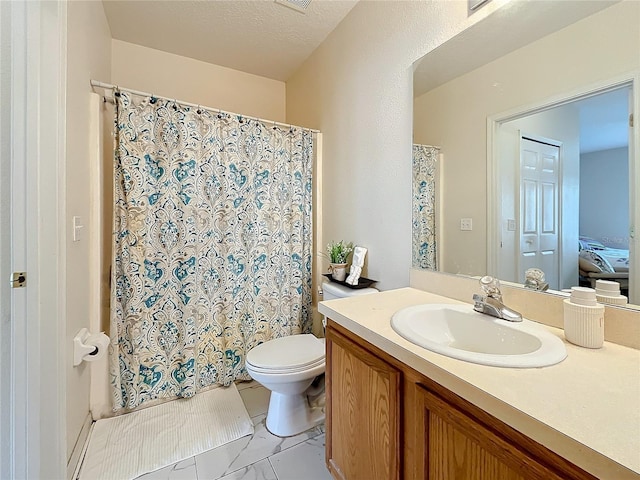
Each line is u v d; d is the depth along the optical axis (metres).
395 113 1.55
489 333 0.95
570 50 0.90
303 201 2.21
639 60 0.76
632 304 0.78
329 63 2.12
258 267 2.04
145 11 1.87
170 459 1.32
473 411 0.61
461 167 1.24
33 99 1.04
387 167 1.61
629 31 0.78
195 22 1.98
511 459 0.53
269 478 1.23
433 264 1.37
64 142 1.14
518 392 0.57
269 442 1.44
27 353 1.03
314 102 2.33
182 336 1.77
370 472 0.92
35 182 1.04
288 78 2.78
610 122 0.81
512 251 1.06
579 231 0.88
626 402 0.53
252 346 2.03
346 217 1.96
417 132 1.43
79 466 1.28
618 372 0.64
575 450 0.45
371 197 1.73
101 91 1.66
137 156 1.64
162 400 1.75
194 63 2.45
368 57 1.72
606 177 0.83
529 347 0.83
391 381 0.82
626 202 0.79
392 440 0.82
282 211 2.12
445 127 1.30
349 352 1.02
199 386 1.84
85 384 1.49
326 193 2.19
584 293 0.77
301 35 2.12
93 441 1.42
